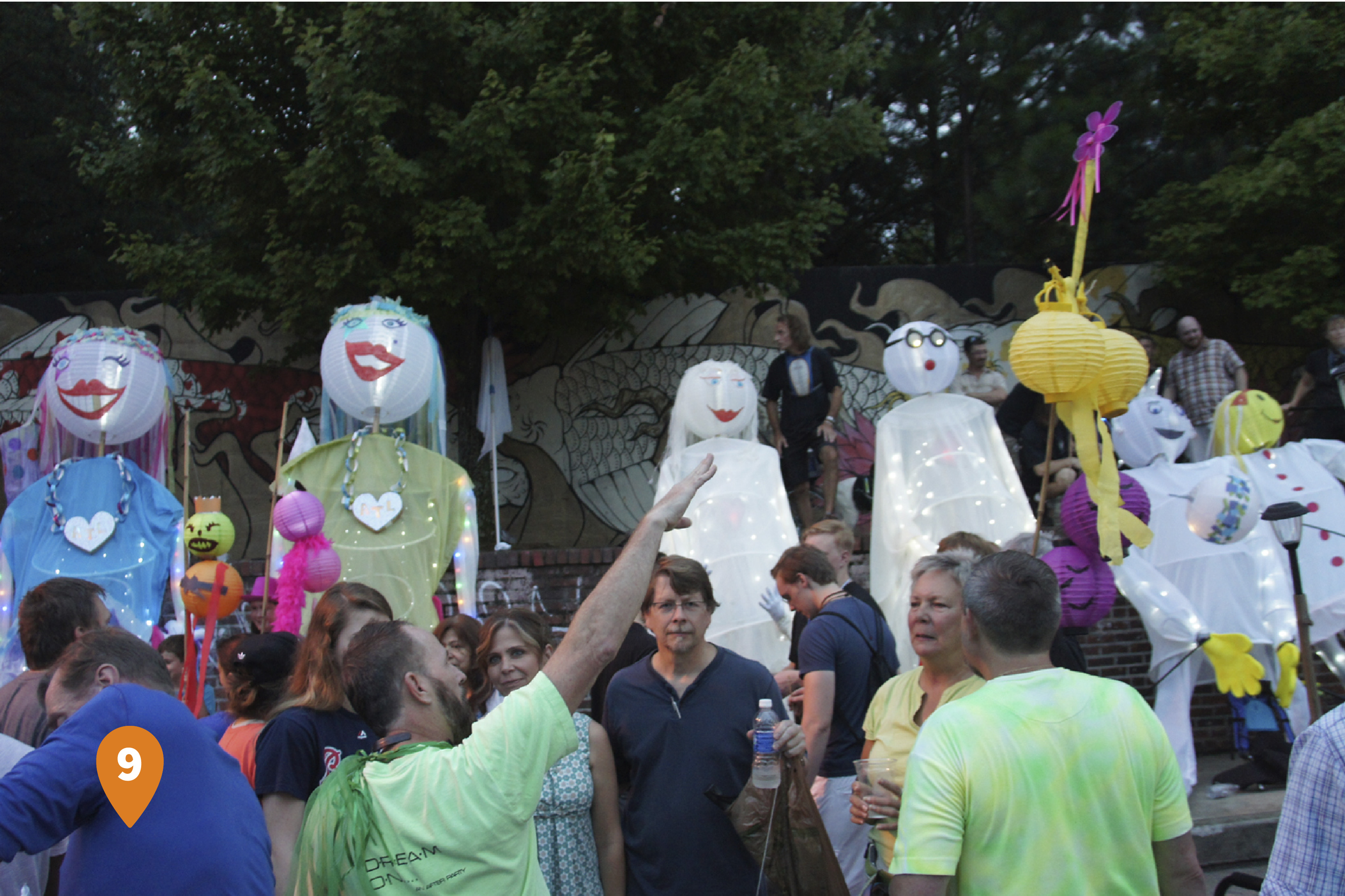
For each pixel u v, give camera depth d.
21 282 15.94
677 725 3.66
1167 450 7.29
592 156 9.25
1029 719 2.51
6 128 14.64
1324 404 9.17
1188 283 12.29
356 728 3.06
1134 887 2.46
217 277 10.37
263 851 2.48
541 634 3.77
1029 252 14.56
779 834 3.33
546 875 3.40
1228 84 12.62
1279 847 2.17
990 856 2.44
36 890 3.25
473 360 11.39
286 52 10.36
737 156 10.50
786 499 7.29
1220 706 8.05
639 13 10.35
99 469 6.48
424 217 9.59
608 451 12.28
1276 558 6.94
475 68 9.88
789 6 11.09
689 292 11.77
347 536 6.19
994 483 7.18
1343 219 11.39
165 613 7.54
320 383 12.39
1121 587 6.63
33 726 3.76
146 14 10.34
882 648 4.28
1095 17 14.33
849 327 12.41
